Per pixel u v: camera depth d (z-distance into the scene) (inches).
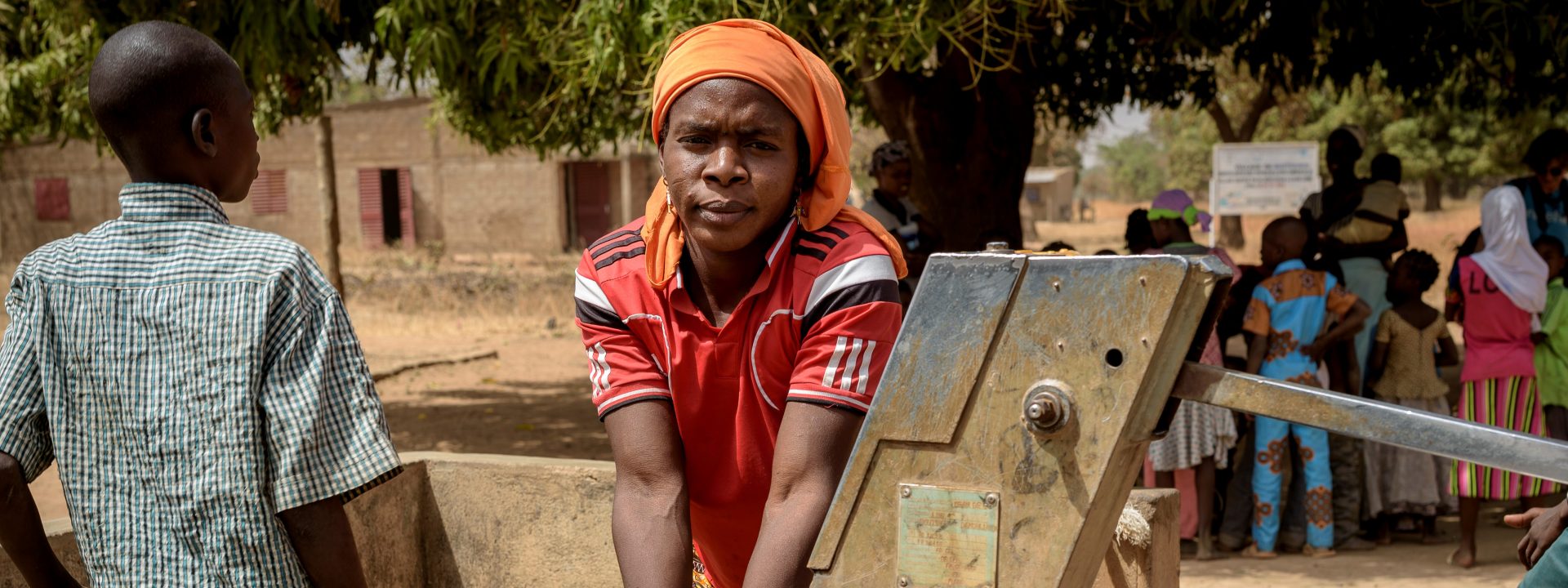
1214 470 209.6
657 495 69.9
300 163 1103.0
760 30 68.1
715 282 70.1
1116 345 52.9
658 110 67.7
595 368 72.6
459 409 342.3
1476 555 200.2
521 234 1050.7
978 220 285.4
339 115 1087.0
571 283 700.0
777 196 65.3
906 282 236.8
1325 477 205.2
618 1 170.2
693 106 64.9
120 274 69.1
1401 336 215.8
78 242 70.8
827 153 68.7
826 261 66.9
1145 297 52.2
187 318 67.9
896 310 66.9
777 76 65.0
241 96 73.6
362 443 69.2
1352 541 209.9
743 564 80.0
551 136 283.9
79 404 69.1
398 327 542.6
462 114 287.9
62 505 237.3
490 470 120.5
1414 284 216.1
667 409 71.4
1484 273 203.8
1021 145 288.7
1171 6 200.4
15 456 68.9
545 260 949.8
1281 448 204.8
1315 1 228.8
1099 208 2933.1
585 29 189.3
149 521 68.2
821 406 65.1
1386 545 214.2
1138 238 236.2
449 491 122.2
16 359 69.5
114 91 69.2
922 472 57.6
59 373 69.4
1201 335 55.3
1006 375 55.4
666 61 68.3
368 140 1083.9
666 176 66.7
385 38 209.6
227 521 67.2
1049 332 54.4
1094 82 325.7
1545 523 78.7
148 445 67.9
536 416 329.7
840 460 65.3
